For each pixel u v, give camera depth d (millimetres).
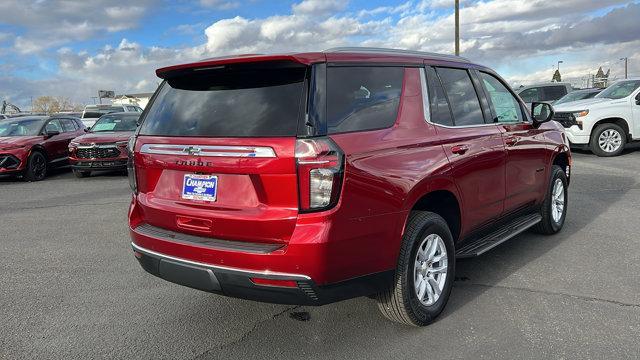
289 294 2992
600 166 11164
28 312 4109
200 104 3443
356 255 3078
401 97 3611
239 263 3049
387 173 3225
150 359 3326
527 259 5094
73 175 13773
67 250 5914
